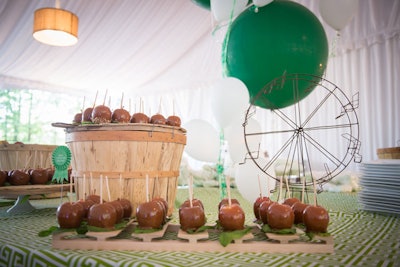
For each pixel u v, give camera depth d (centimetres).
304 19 140
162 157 139
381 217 141
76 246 81
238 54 143
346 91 343
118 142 129
